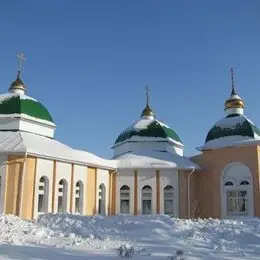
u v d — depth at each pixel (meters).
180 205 29.92
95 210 29.02
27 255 10.48
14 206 24.67
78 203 28.27
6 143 26.23
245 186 29.67
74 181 27.94
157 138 34.28
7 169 25.19
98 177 29.75
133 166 30.67
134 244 14.45
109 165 30.50
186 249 13.41
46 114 31.00
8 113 29.11
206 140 32.78
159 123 35.44
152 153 32.47
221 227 17.97
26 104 29.91
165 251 12.73
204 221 20.00
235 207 29.77
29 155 25.55
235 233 16.78
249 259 11.53
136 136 34.53
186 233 16.94
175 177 30.48
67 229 17.22
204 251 13.05
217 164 30.95
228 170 30.62
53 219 18.94
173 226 18.11
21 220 18.36
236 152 30.33
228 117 33.09
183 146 36.81
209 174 31.23
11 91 31.44
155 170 30.73
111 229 17.55
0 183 25.12
